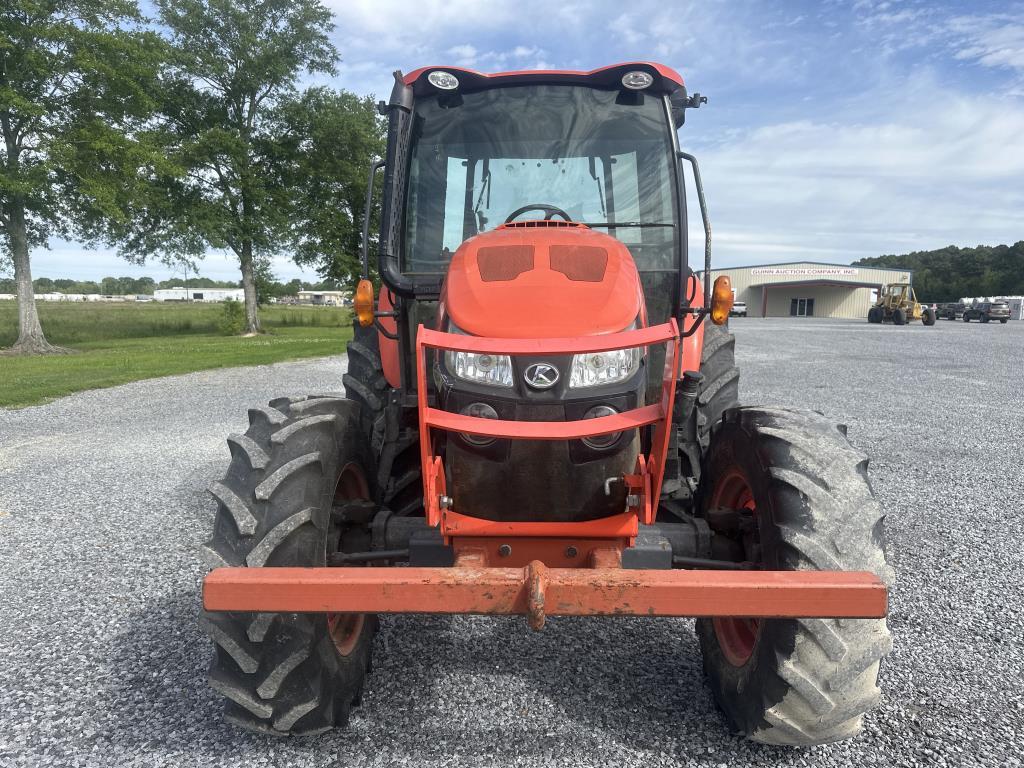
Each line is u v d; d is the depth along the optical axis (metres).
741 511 2.70
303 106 34.28
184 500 5.58
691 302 3.26
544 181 3.35
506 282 2.42
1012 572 4.05
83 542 4.63
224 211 31.48
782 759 2.43
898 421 8.70
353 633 2.64
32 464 6.80
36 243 24.42
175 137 30.80
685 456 3.50
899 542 4.52
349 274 36.94
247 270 33.50
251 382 12.79
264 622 2.12
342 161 35.06
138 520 5.07
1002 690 2.86
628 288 2.43
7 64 21.42
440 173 3.36
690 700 2.80
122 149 23.00
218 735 2.59
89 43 22.28
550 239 2.63
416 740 2.54
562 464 2.34
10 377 13.29
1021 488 5.75
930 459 6.74
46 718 2.70
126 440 7.90
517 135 3.36
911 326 36.06
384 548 2.75
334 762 2.43
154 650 3.22
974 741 2.52
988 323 41.41
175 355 18.69
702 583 1.87
